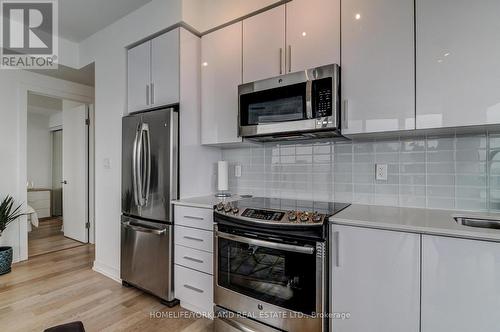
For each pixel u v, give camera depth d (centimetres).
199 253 200
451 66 136
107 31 279
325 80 161
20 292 237
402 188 178
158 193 223
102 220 282
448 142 165
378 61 154
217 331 179
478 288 110
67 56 307
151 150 228
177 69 222
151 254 226
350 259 138
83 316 200
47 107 528
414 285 122
